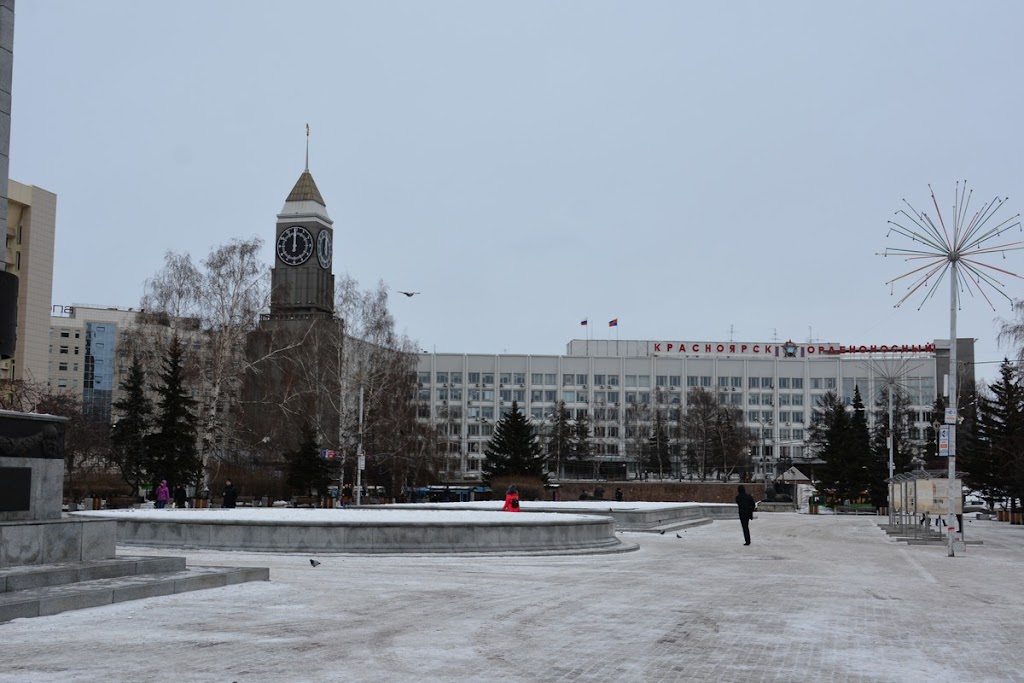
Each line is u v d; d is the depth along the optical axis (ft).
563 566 78.84
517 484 262.06
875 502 262.47
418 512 117.50
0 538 50.65
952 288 100.42
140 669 33.14
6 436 53.21
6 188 59.67
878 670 35.47
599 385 484.33
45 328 325.62
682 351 510.99
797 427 486.79
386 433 230.68
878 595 59.77
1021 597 59.41
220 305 199.93
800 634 43.52
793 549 104.63
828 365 488.85
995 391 210.18
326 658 36.01
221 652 36.58
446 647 39.09
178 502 178.29
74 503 196.34
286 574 67.56
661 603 54.34
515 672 34.30
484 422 475.72
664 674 34.30
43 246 324.19
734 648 39.70
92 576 52.95
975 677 34.47
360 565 76.28
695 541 119.65
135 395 201.26
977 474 207.82
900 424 395.55
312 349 225.35
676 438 449.48
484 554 86.02
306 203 350.84
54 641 38.32
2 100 59.62
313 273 347.97
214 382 195.31
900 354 505.66
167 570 58.49
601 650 38.93
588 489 339.36
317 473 214.28
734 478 420.77
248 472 229.45
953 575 74.33
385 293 238.48
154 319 202.69
